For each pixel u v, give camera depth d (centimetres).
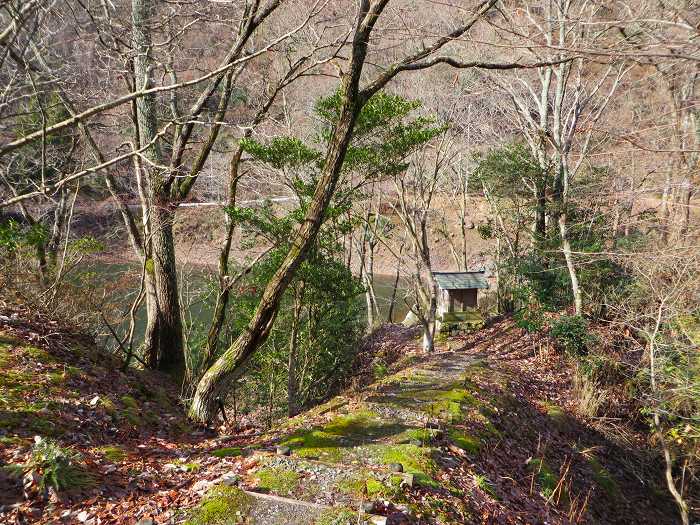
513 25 640
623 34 533
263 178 1262
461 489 531
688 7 446
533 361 1245
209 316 1571
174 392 949
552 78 1691
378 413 740
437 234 2577
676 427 891
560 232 1377
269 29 1331
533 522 543
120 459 535
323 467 525
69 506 421
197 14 825
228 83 926
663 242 998
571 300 1405
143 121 962
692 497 877
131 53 742
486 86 1582
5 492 419
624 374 1095
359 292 995
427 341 1393
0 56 538
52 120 996
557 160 1470
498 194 1670
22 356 728
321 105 892
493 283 2262
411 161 1400
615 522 725
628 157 943
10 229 722
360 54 647
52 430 561
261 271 985
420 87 1408
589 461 860
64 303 977
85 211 1522
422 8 1073
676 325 898
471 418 765
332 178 689
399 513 440
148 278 1062
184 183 991
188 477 506
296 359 1120
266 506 441
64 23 710
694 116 709
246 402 1235
